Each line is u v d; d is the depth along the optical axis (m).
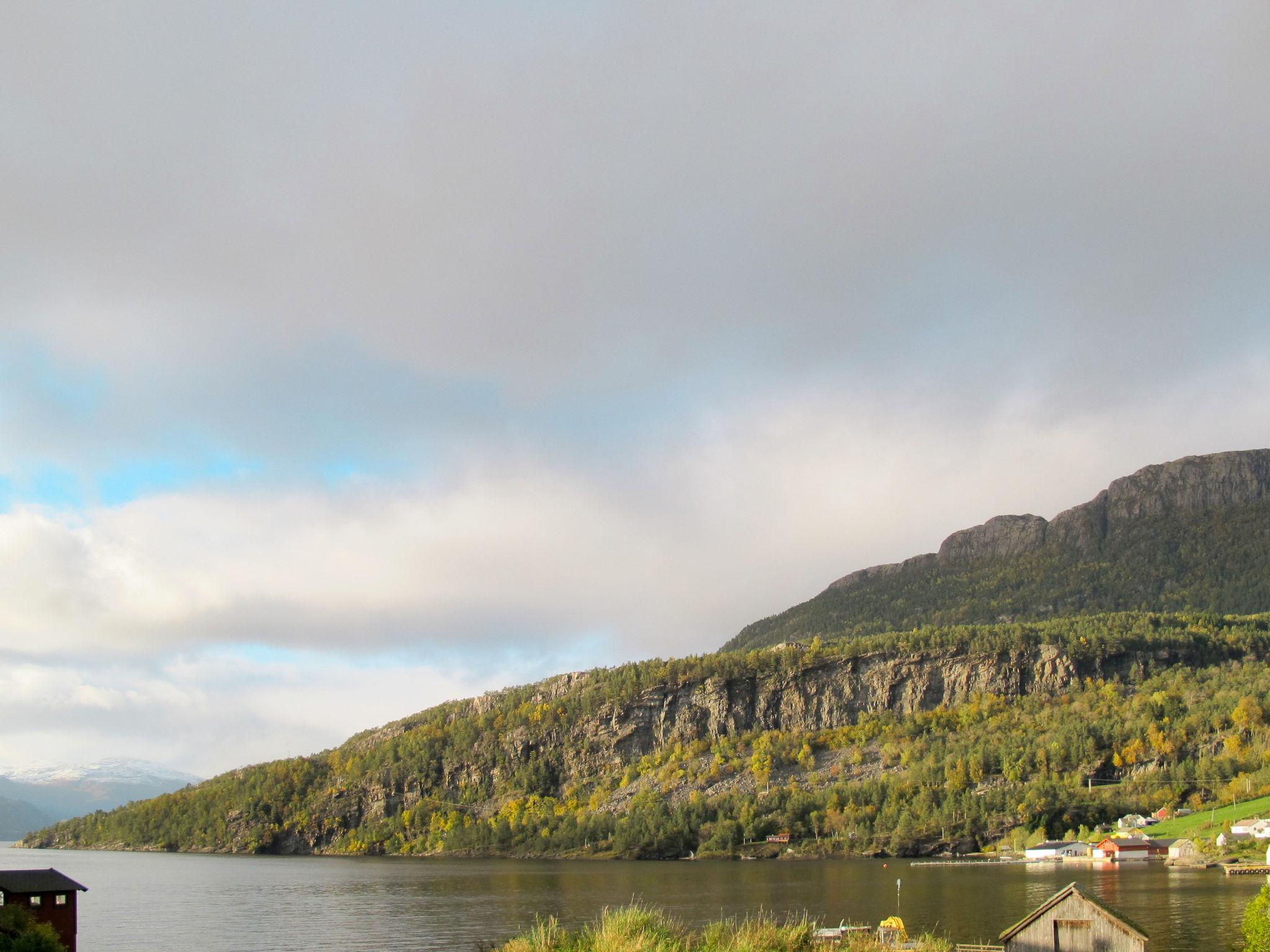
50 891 129.75
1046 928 95.44
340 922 197.88
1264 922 111.94
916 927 156.50
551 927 74.06
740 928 73.12
